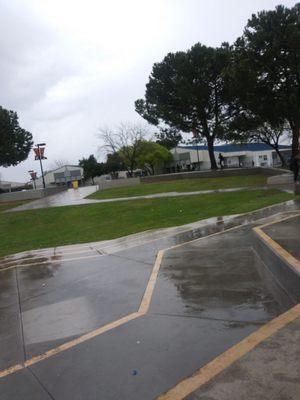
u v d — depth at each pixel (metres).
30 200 37.94
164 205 20.94
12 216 24.39
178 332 4.70
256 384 2.98
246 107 33.31
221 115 41.69
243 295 5.74
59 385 3.85
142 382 3.67
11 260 11.23
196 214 16.77
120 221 18.05
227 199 20.28
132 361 4.12
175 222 15.38
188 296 5.97
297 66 29.25
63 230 17.77
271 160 77.62
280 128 40.62
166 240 10.81
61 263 9.69
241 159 79.06
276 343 3.50
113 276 7.75
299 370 3.07
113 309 5.85
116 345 4.57
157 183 39.19
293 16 29.52
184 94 39.47
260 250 7.48
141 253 9.53
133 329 4.97
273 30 29.58
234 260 7.65
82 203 26.89
